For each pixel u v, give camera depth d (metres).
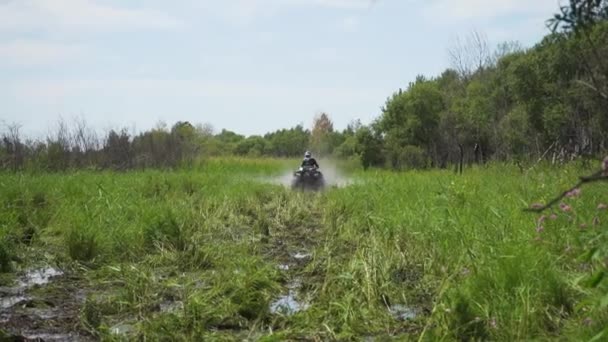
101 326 5.93
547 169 14.48
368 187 16.25
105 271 8.48
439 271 7.55
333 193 17.72
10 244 9.71
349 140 54.94
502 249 6.94
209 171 25.70
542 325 5.46
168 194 15.43
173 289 7.55
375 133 44.81
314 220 13.87
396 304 6.80
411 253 8.38
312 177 22.38
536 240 6.89
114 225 10.37
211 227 11.91
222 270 8.19
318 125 68.44
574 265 6.57
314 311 6.34
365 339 5.79
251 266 8.13
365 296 6.73
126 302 6.82
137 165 25.48
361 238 10.13
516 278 6.09
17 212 11.83
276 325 6.23
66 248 9.84
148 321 6.04
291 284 7.94
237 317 6.41
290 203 15.71
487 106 34.19
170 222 10.39
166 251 9.35
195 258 8.97
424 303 6.78
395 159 42.25
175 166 26.66
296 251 10.23
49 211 12.21
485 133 35.22
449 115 40.19
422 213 10.18
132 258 9.34
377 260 7.89
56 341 5.84
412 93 43.41
